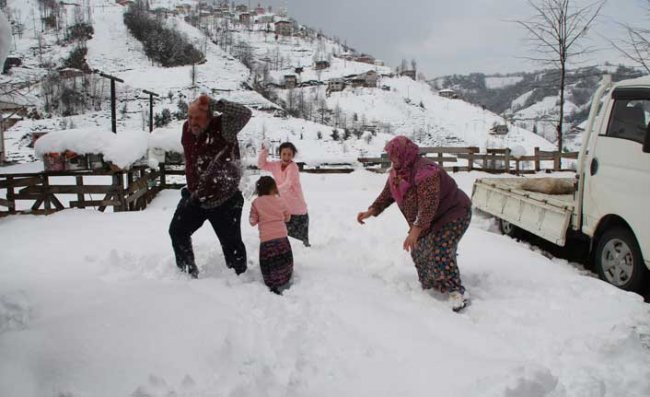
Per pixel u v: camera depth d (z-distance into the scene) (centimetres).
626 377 326
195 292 423
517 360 338
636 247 538
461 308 452
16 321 355
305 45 16100
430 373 317
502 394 284
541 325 417
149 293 406
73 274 476
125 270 504
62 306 378
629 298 479
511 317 431
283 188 640
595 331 400
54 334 326
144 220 824
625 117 573
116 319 352
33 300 392
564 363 346
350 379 312
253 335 357
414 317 415
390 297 461
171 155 1341
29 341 315
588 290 506
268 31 16688
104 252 589
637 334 386
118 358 309
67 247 621
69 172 957
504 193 818
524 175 1908
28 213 952
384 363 332
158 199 1223
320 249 643
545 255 742
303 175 1636
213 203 481
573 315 438
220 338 343
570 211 633
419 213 449
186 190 491
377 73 13575
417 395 295
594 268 675
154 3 16250
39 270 495
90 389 282
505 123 9306
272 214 484
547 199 689
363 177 1591
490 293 505
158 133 1338
